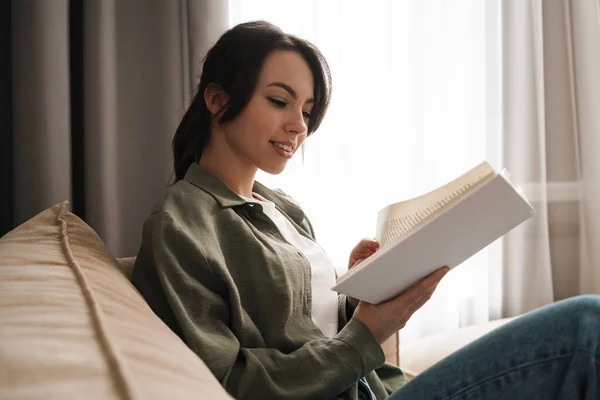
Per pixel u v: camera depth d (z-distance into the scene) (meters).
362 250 1.02
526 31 2.11
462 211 0.60
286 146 0.94
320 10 1.81
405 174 1.92
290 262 0.87
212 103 0.96
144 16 1.48
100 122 1.38
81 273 0.65
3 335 0.44
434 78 1.96
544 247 2.12
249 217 0.91
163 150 1.48
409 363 1.39
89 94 1.38
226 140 0.95
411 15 1.92
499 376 0.56
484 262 2.06
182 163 1.00
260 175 1.70
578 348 0.52
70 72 1.43
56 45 1.31
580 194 2.22
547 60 2.21
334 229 1.83
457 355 0.60
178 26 1.48
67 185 1.33
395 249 0.63
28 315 0.49
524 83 2.11
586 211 2.19
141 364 0.46
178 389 0.44
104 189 1.38
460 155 2.01
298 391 0.71
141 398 0.38
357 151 1.85
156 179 1.49
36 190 1.30
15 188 1.30
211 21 1.46
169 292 0.71
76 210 1.45
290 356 0.74
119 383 0.40
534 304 2.14
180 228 0.76
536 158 2.12
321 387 0.72
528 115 2.12
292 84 0.92
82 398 0.37
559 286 2.24
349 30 1.84
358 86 1.85
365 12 1.86
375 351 0.76
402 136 1.91
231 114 0.91
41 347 0.43
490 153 2.07
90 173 1.38
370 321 0.77
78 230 0.85
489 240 0.69
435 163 1.96
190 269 0.75
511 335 0.57
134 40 1.47
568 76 2.23
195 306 0.72
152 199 1.49
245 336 0.76
